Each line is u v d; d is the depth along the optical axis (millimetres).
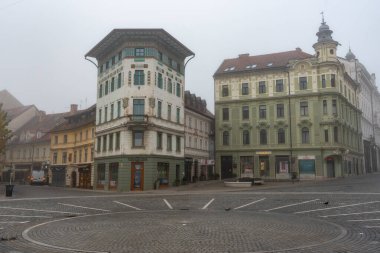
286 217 15734
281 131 53781
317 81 51812
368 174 61688
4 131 53812
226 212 18109
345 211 17125
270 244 10031
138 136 40938
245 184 39938
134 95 41219
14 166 75375
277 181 49062
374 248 9359
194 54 48500
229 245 9938
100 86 48875
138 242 10500
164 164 42844
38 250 9648
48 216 17391
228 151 56812
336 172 50375
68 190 44625
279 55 58719
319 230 12133
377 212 16391
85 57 49469
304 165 51500
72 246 10109
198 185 43500
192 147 53344
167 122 43906
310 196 24891
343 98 53750
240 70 57062
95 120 49656
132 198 27953
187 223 14062
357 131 63375
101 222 14758
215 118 58344
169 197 28469
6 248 9914
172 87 45781
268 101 54906
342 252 8977
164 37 42719
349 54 78500
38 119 80875
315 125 51312
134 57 41812
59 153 61656
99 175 46406
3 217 17016
